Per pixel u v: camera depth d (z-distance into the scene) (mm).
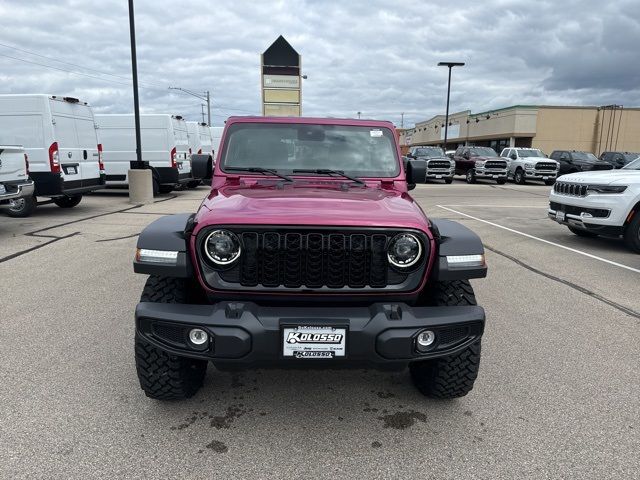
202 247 2576
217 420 2906
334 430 2834
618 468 2508
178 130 15766
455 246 2725
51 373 3410
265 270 2574
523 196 18328
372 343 2475
